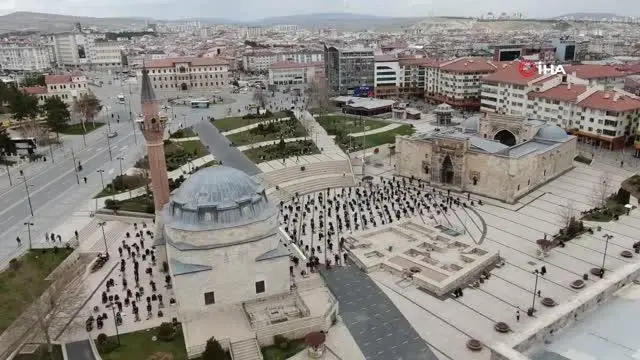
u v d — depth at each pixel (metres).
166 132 174.75
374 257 83.69
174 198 67.50
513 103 180.62
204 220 64.75
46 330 58.47
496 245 88.94
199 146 152.88
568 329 35.81
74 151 152.50
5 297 71.19
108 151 151.62
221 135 167.38
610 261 81.56
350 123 189.12
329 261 82.88
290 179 125.62
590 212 102.06
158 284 74.94
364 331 64.88
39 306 60.12
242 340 60.53
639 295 39.66
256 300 68.69
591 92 158.00
